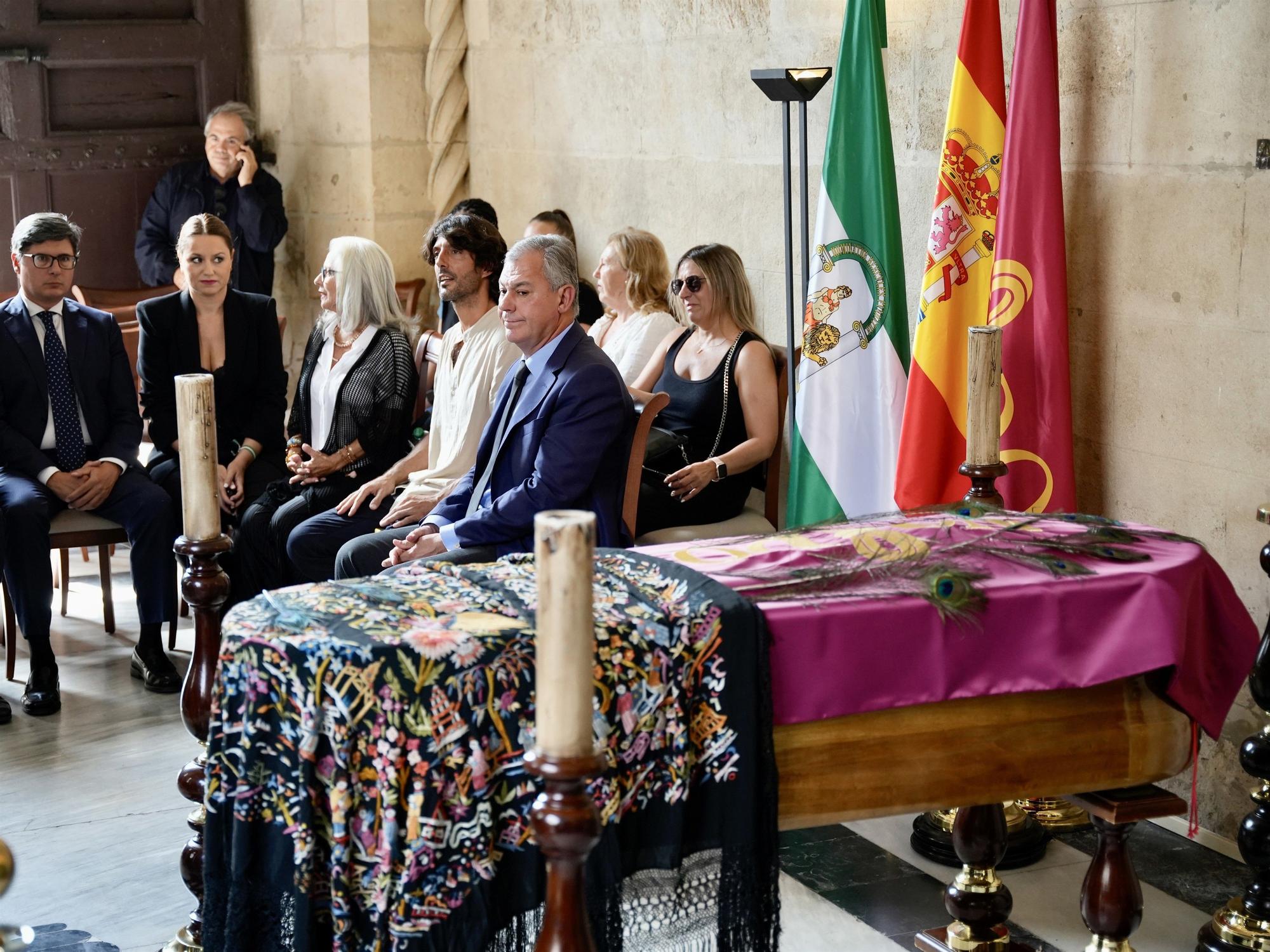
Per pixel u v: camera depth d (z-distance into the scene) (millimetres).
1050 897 3303
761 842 2328
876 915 3217
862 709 2377
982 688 2432
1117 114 3703
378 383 4879
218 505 2736
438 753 2139
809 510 4230
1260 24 3301
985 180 3824
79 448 4859
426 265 7051
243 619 2279
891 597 2402
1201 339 3533
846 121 4109
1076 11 3781
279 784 2193
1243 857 3045
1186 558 2615
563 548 1765
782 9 4801
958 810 3016
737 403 4539
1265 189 3334
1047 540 2662
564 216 5492
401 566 2605
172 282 6906
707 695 2297
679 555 2596
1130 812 2568
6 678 4738
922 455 3879
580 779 1844
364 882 2166
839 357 4156
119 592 5699
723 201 5191
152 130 7215
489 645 2178
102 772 4066
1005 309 3693
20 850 3592
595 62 5773
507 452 3941
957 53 3971
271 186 6961
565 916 1864
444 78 6738
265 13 7207
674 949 2443
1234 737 3561
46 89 6945
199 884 2809
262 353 5262
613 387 3824
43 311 4879
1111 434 3820
